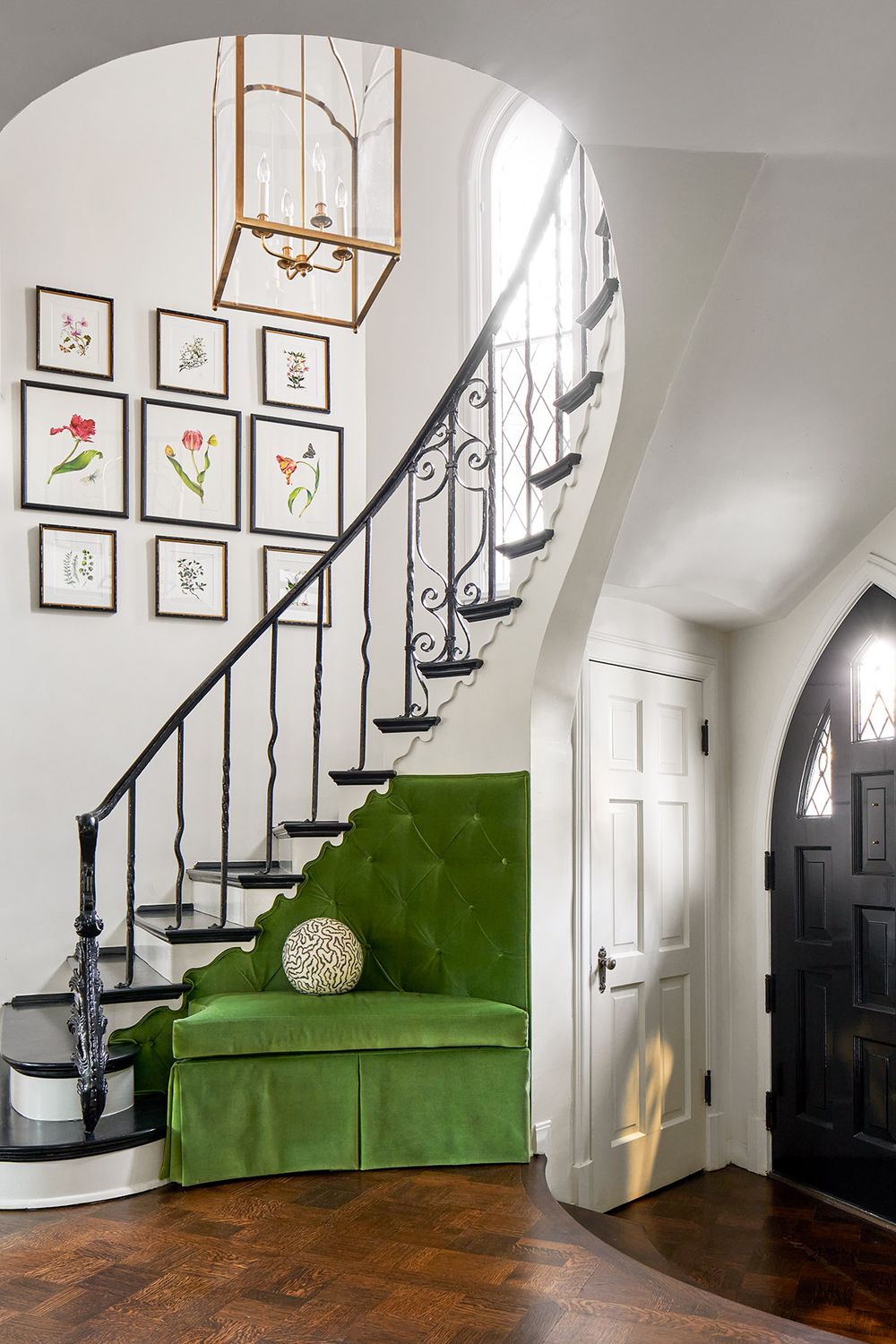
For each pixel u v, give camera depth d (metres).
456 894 3.93
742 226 2.87
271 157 3.46
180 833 3.99
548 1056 3.82
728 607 4.61
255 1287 2.65
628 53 2.14
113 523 5.20
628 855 4.50
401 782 4.11
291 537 5.61
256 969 3.98
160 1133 3.38
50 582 5.02
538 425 5.45
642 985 4.51
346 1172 3.50
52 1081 3.46
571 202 5.25
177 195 5.52
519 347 5.54
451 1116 3.58
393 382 5.82
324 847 4.12
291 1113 3.47
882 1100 4.14
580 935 4.16
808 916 4.57
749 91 2.32
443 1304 2.56
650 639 4.63
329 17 1.89
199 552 5.38
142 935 4.70
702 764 4.97
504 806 3.84
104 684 5.12
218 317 5.55
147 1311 2.52
